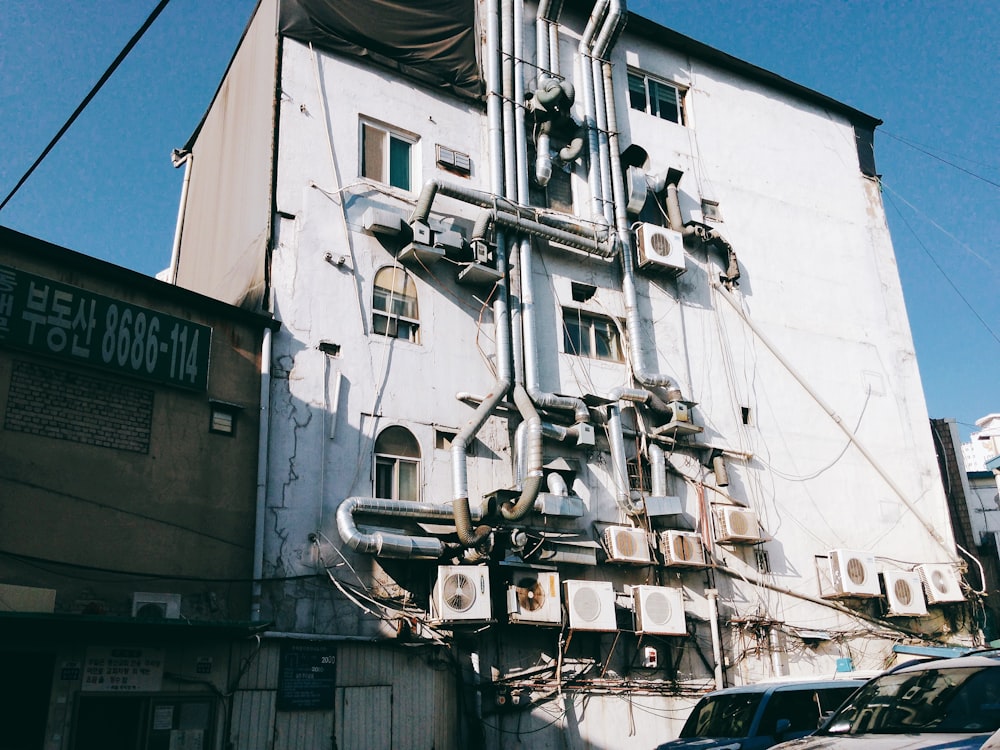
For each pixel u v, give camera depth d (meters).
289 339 14.95
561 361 18.36
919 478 23.11
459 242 17.19
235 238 17.41
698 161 22.84
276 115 16.34
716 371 20.81
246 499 13.50
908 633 20.88
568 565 16.70
